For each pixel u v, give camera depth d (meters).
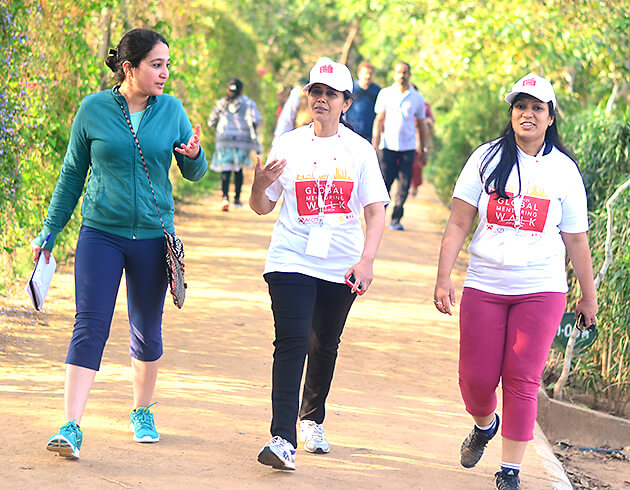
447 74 13.89
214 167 15.20
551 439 6.52
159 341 4.79
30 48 8.05
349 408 5.90
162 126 4.57
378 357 7.35
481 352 4.60
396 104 13.50
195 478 4.32
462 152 17.38
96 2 9.61
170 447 4.73
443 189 18.12
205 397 5.75
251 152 15.27
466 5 12.98
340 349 7.48
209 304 8.48
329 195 4.62
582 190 4.65
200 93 13.45
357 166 4.64
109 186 4.52
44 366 6.13
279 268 4.60
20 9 7.76
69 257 9.88
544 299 4.54
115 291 4.55
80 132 4.52
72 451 4.31
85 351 4.43
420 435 5.49
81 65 9.57
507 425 4.55
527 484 4.87
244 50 24.31
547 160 4.58
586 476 5.86
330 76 4.54
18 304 7.68
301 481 4.43
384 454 5.04
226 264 10.46
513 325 4.57
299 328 4.54
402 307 9.16
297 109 12.40
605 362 7.03
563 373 6.71
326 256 4.59
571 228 4.67
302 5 32.50
